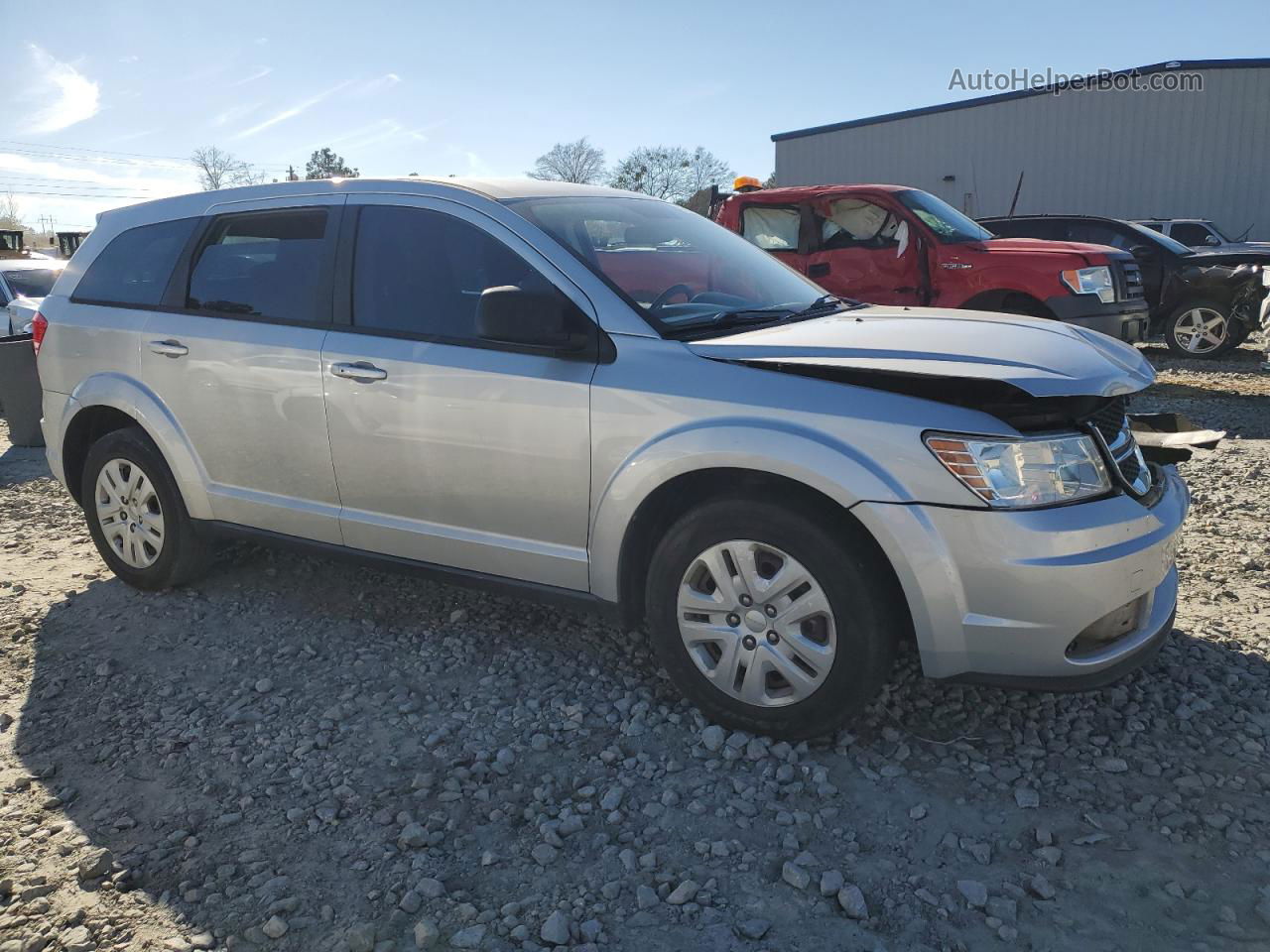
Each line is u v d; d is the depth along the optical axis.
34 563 5.09
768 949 2.25
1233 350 12.44
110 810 2.86
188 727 3.35
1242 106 22.61
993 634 2.73
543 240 3.40
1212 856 2.54
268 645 3.97
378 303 3.70
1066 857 2.55
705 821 2.74
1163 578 3.02
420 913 2.40
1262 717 3.20
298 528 3.98
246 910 2.42
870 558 2.85
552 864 2.58
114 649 3.99
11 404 8.20
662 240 3.79
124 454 4.41
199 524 4.30
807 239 9.39
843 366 2.87
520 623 4.11
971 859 2.55
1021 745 3.07
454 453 3.47
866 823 2.71
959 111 25.28
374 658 3.82
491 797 2.88
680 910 2.38
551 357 3.29
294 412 3.84
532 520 3.38
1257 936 2.25
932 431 2.73
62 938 2.33
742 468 2.95
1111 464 2.88
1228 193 23.09
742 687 3.06
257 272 4.06
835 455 2.79
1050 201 24.73
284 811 2.83
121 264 4.54
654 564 3.17
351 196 3.88
